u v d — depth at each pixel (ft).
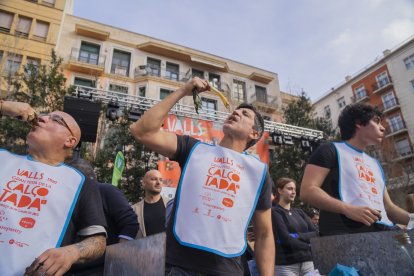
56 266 3.92
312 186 6.01
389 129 87.56
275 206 12.26
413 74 85.56
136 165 35.83
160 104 5.31
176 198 4.93
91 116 20.86
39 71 35.27
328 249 5.18
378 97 92.58
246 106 6.54
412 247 4.07
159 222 11.67
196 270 4.34
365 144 6.76
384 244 4.33
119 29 64.64
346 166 6.22
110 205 6.79
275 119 72.38
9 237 4.29
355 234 4.73
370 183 6.23
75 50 57.57
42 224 4.54
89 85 56.44
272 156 47.88
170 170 25.59
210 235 4.53
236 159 5.42
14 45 46.83
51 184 4.91
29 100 33.47
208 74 71.46
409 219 6.33
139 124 5.13
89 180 5.40
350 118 6.90
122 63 62.64
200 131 28.48
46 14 55.36
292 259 10.68
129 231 6.57
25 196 4.65
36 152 5.37
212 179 5.02
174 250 4.55
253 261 10.19
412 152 81.30
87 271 5.23
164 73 65.92
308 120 58.18
